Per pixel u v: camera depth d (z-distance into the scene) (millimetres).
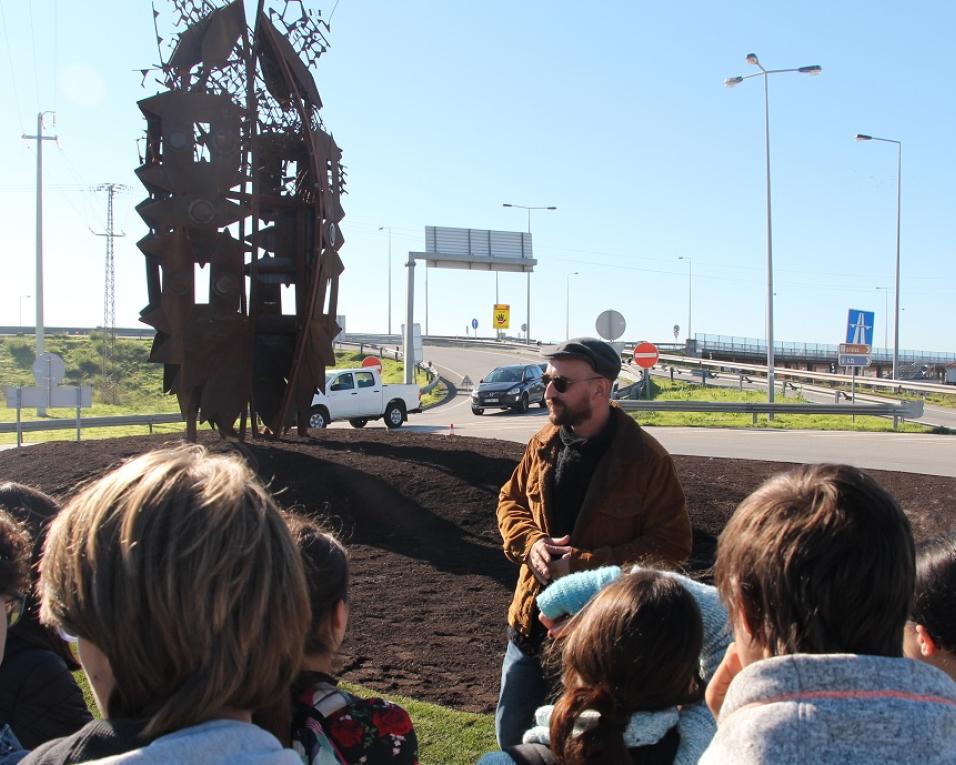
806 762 1241
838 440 19844
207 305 9258
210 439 10812
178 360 9133
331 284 10164
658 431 21812
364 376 22594
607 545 3068
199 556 1233
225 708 1294
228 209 9070
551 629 2623
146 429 21984
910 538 1467
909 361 81000
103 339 47438
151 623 1220
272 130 9781
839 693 1295
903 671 1322
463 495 8508
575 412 3113
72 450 10836
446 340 72062
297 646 1365
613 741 1971
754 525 1487
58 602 1311
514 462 9633
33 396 15758
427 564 7008
